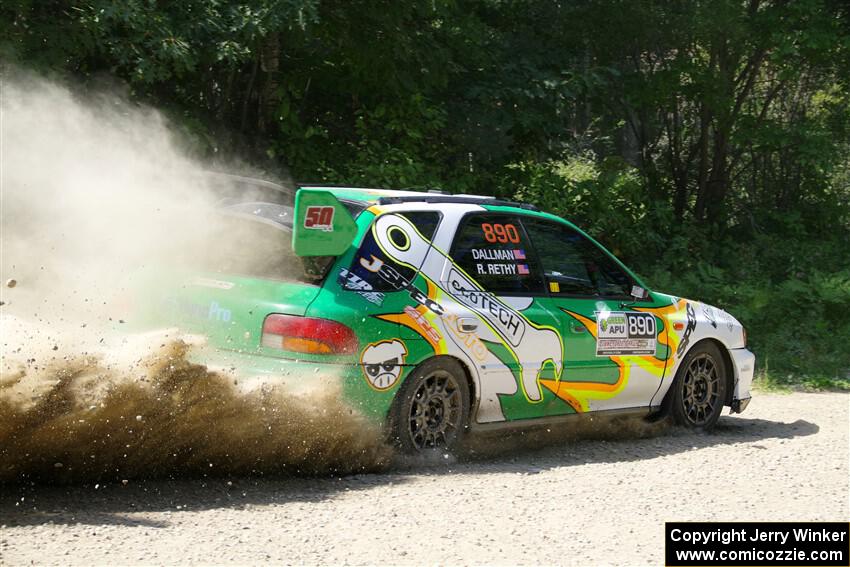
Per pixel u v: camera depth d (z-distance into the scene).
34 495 5.65
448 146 15.48
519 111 15.24
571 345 7.76
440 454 6.95
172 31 11.02
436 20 14.69
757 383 12.18
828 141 18.25
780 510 6.24
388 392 6.59
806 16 17.16
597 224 16.02
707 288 15.37
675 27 16.73
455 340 6.95
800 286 15.50
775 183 20.48
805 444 8.41
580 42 17.09
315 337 6.36
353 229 6.56
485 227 7.49
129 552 4.79
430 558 5.00
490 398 7.24
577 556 5.17
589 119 19.27
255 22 11.36
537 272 7.74
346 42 13.48
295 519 5.50
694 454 7.88
